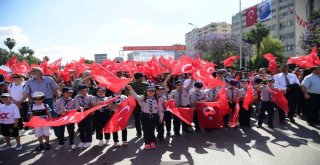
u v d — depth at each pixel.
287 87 10.08
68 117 6.77
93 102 7.75
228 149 7.21
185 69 9.00
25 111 9.98
